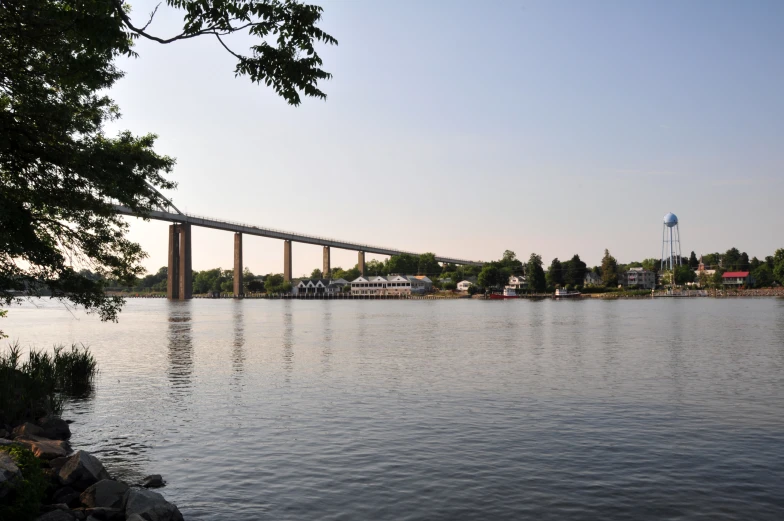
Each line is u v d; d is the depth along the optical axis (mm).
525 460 20219
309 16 14508
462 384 35344
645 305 167875
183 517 15344
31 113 22375
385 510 15930
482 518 15438
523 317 113938
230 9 14172
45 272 25250
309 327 88750
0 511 12633
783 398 30781
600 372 40062
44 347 58219
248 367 43094
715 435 23406
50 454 17594
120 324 97250
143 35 14211
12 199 24188
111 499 14742
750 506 16188
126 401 30250
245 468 19391
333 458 20484
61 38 19578
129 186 25719
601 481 18156
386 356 49938
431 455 20812
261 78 15109
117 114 27156
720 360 46125
